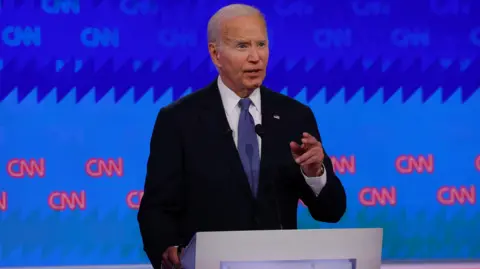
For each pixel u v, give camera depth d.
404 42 12.17
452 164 12.22
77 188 11.57
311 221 11.96
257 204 7.69
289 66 11.95
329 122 12.03
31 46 11.48
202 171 7.75
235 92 8.03
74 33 11.57
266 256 5.81
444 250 12.20
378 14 12.12
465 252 12.24
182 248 6.79
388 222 12.12
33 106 11.48
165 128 7.98
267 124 7.93
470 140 12.27
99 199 11.62
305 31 11.98
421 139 12.18
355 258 5.98
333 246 5.92
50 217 11.52
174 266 6.75
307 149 7.02
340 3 12.05
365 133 12.08
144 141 11.71
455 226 12.22
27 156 11.47
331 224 12.02
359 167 12.07
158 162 7.89
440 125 12.21
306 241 5.88
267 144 7.83
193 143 7.84
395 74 12.15
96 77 11.62
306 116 8.17
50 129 11.51
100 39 11.62
